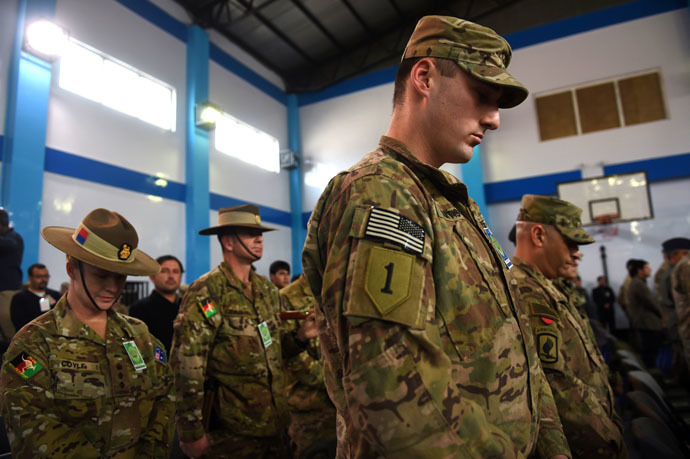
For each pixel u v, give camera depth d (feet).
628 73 23.15
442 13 27.58
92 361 4.07
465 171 25.45
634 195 21.89
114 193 18.26
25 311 8.38
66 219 16.21
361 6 26.50
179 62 22.62
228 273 6.40
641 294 16.72
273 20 26.13
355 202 1.98
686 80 22.03
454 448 1.66
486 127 2.45
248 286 6.60
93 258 4.13
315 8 25.81
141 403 4.30
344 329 1.86
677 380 12.05
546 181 24.11
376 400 1.67
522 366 2.22
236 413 5.77
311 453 6.83
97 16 18.34
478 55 2.30
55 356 3.89
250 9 24.17
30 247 14.62
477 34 2.33
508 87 2.29
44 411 3.69
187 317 5.73
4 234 10.03
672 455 4.21
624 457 4.03
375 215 1.90
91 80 17.99
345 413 2.18
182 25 23.04
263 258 26.84
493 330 2.11
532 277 4.57
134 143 19.51
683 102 22.03
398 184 2.04
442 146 2.43
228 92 25.68
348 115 29.53
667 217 21.94
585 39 24.09
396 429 1.64
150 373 4.49
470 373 1.97
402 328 1.74
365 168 2.15
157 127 20.85
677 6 22.44
